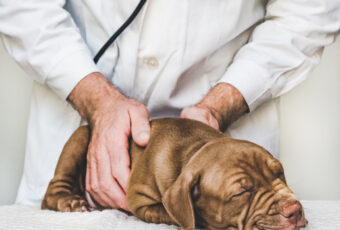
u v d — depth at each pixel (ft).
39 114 8.61
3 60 10.36
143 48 8.04
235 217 5.66
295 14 8.61
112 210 6.74
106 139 7.03
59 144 8.52
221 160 5.90
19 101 10.44
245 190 5.62
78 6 8.46
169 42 7.91
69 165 7.80
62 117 8.57
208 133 6.80
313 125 10.66
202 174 5.89
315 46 8.73
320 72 10.59
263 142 8.89
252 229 5.52
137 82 8.31
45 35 7.89
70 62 7.85
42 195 8.43
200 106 7.80
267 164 5.87
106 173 6.92
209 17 8.04
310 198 10.84
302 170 10.77
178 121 7.07
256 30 8.75
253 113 8.86
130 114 7.09
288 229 5.32
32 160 8.57
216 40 8.13
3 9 8.08
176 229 5.76
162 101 8.27
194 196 5.94
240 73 8.20
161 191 6.28
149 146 6.79
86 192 7.83
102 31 8.35
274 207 5.44
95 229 5.51
